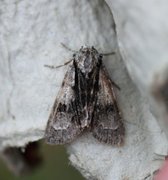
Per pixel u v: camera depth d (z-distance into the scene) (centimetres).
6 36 12
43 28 12
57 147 15
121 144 12
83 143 12
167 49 9
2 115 12
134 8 9
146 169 12
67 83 12
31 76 12
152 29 9
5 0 12
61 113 12
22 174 15
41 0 12
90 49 12
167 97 9
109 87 12
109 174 12
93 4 12
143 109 12
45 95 12
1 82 12
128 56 10
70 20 12
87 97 12
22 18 12
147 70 9
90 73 12
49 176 15
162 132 12
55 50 12
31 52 12
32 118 12
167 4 9
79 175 16
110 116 12
